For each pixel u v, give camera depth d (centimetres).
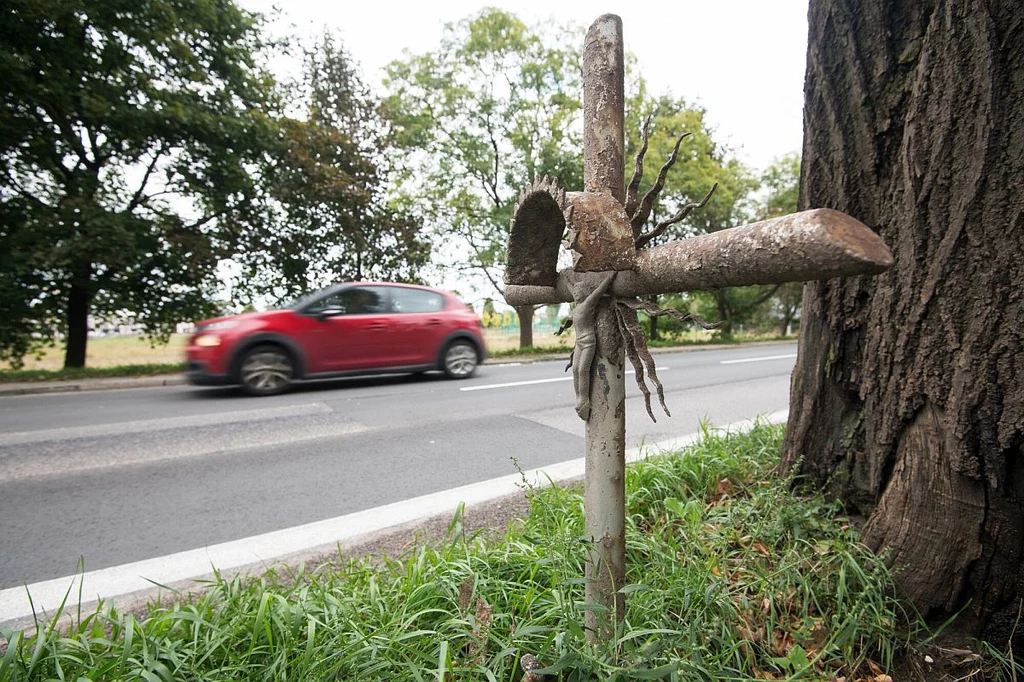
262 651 162
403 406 645
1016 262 156
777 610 184
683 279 111
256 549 270
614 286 132
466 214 1464
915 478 183
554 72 1413
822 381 237
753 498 245
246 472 395
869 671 164
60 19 884
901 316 187
